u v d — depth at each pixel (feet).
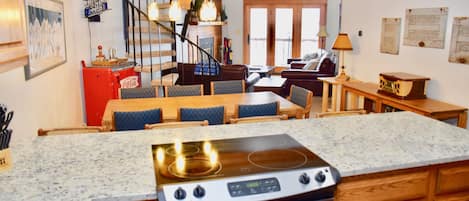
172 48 25.35
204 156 6.09
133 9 20.11
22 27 5.68
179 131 7.61
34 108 10.99
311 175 5.49
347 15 20.24
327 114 9.43
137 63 20.77
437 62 14.40
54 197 4.74
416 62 15.51
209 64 22.65
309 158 6.03
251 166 5.66
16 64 5.49
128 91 14.15
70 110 15.35
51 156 6.12
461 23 13.21
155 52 21.74
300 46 38.06
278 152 6.30
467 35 13.01
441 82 14.28
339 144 6.77
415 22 15.39
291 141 6.91
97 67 17.31
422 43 15.07
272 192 5.18
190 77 22.91
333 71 25.34
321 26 35.60
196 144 6.71
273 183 5.27
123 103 12.71
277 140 6.97
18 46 5.47
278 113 11.75
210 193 4.99
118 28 21.21
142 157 6.08
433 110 12.82
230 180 5.19
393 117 8.73
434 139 7.08
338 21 36.68
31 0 10.60
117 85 17.52
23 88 10.07
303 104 13.29
